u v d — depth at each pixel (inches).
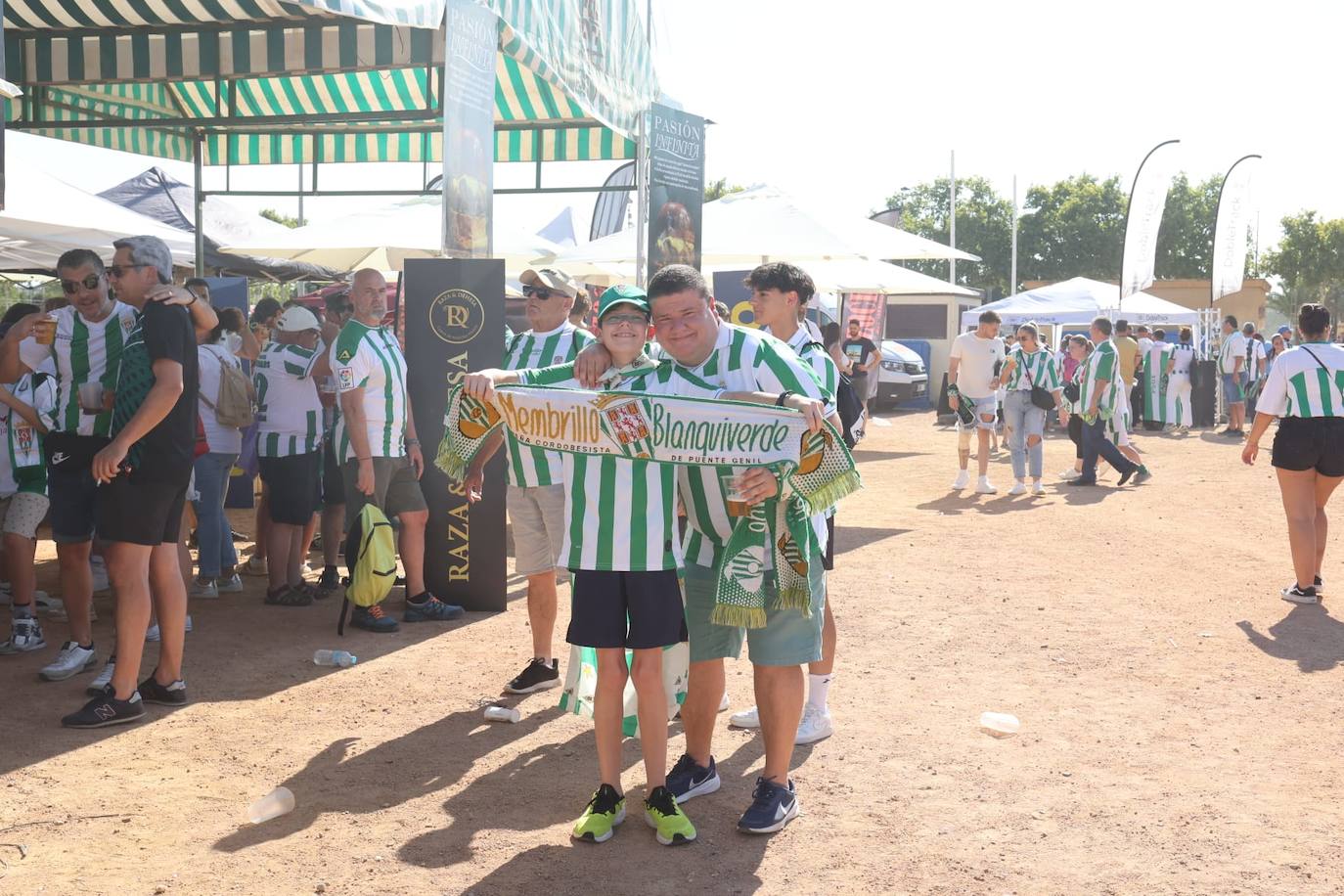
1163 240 2613.2
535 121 483.5
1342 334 1836.9
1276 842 161.0
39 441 256.2
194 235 506.3
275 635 275.1
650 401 151.6
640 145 436.1
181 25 348.5
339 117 358.3
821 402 150.0
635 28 425.4
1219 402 991.6
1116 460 577.0
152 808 170.9
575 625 159.8
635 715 188.5
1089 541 412.8
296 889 145.5
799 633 163.5
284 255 516.1
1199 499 524.4
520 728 211.0
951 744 201.8
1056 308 1040.8
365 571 273.6
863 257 522.3
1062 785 182.5
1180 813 171.5
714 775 180.4
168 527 216.8
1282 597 319.6
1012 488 544.4
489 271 289.1
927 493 549.0
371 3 248.5
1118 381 579.2
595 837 160.1
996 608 306.0
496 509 297.0
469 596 300.2
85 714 205.9
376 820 168.1
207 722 211.6
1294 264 2571.4
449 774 187.3
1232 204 1008.9
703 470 160.4
